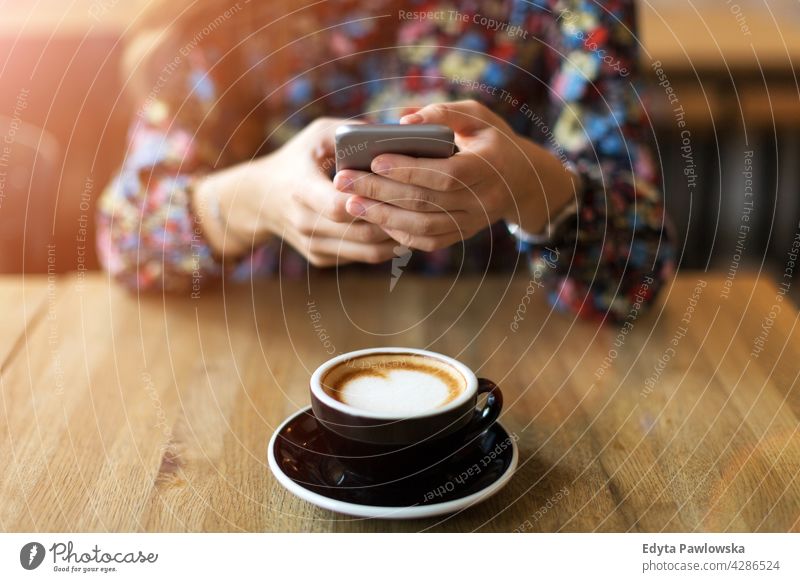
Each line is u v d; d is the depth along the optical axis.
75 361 0.63
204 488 0.46
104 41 1.36
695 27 1.91
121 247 0.79
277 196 0.66
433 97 0.95
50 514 0.43
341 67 0.97
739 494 0.45
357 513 0.39
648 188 0.79
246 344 0.66
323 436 0.46
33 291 0.79
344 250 0.61
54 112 1.37
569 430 0.52
